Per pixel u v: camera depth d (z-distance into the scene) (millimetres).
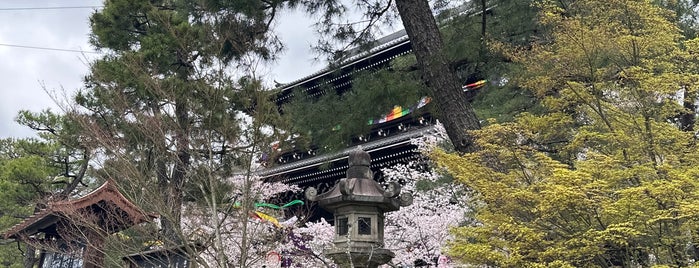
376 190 6684
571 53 8031
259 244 11828
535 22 10781
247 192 9203
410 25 10609
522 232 6586
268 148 11008
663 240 6602
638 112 8031
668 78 7641
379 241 6613
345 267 6422
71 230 10750
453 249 7199
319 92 12305
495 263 7105
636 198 6340
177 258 10172
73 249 10727
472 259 7062
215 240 9742
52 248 11359
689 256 7262
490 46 9969
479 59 10891
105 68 12156
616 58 8078
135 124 9672
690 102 8578
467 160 7945
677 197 6340
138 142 9562
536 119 8562
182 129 9578
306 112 11281
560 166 7172
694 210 5781
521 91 12016
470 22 11023
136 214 10266
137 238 11117
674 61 8602
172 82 10336
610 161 6930
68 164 23375
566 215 6957
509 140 7852
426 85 10812
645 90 7645
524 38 11008
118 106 10266
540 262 6680
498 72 10867
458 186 12891
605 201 6504
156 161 9594
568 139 9242
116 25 15523
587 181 6684
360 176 6828
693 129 8859
